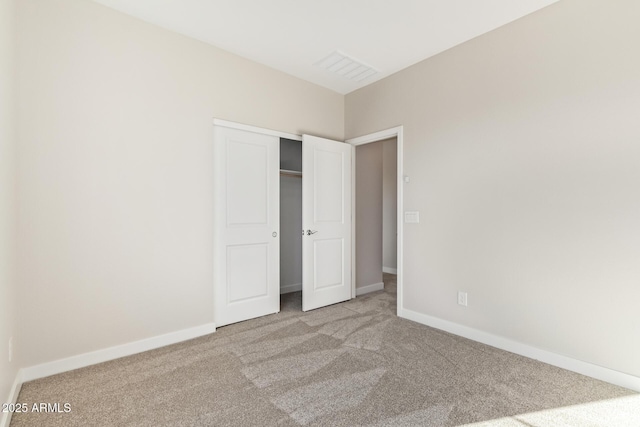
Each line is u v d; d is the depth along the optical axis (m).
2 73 1.52
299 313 3.33
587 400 1.75
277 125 3.28
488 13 2.30
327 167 3.62
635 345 1.86
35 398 1.76
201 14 2.36
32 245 1.96
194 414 1.62
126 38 2.34
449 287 2.81
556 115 2.17
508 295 2.42
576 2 2.08
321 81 3.56
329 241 3.65
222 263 2.91
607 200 1.97
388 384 1.91
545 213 2.23
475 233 2.62
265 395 1.79
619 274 1.92
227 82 2.90
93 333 2.19
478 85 2.60
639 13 1.85
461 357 2.28
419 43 2.74
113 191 2.27
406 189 3.17
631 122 1.88
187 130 2.65
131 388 1.87
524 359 2.26
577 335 2.08
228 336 2.68
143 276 2.41
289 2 2.21
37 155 1.98
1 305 1.50
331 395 1.79
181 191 2.61
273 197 3.30
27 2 1.95
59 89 2.06
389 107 3.37
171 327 2.55
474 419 1.58
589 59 2.03
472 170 2.64
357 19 2.40
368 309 3.48
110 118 2.26
